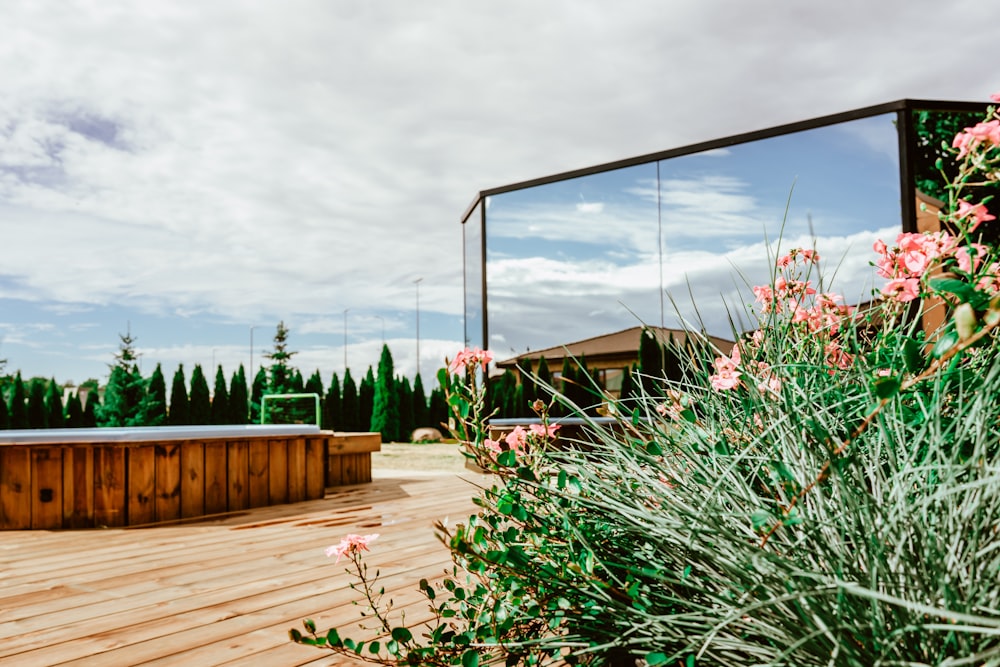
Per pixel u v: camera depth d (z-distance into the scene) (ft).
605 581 3.33
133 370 57.62
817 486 2.83
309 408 45.73
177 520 12.44
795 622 2.45
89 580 8.03
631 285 19.24
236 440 13.60
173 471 12.60
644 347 18.06
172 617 6.47
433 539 10.21
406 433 47.03
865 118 14.70
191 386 55.93
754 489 3.35
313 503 14.43
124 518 12.01
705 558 2.94
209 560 9.06
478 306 22.81
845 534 2.69
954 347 2.38
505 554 3.22
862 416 3.24
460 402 3.93
